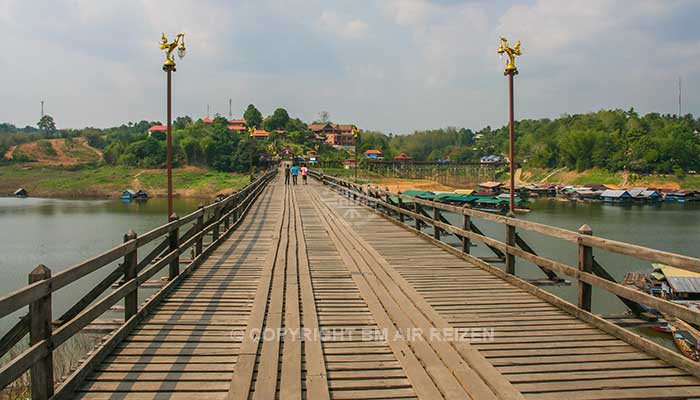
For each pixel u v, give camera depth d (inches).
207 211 378.3
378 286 275.1
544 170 4256.9
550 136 4557.1
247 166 3627.0
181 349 182.5
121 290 190.9
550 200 2891.2
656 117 4539.9
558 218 1956.2
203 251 354.6
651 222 1825.8
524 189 3097.9
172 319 216.4
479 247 1113.4
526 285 266.4
